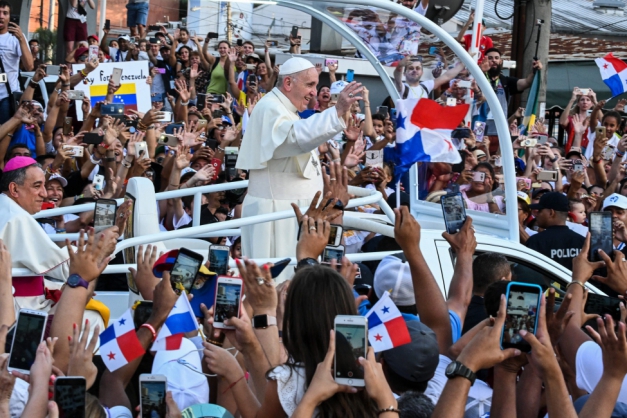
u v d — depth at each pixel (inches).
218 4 2048.5
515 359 386.0
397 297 554.3
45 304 612.7
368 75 1594.5
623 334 369.4
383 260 574.6
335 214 533.3
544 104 1600.6
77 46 1593.3
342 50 1664.6
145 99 1224.2
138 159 945.5
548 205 879.1
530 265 696.4
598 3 2172.7
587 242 505.0
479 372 547.5
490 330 355.9
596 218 528.1
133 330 392.8
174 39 1588.3
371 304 609.3
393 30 781.3
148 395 373.7
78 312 425.4
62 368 417.1
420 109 768.3
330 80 1413.6
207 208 961.5
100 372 520.1
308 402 335.3
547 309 441.1
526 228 1025.5
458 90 771.4
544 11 1588.3
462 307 521.3
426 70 781.3
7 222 583.2
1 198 608.7
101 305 561.0
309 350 362.6
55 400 331.3
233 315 417.4
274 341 416.2
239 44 1704.0
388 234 701.9
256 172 711.7
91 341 386.9
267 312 418.3
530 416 421.4
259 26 2106.3
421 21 721.6
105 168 1008.2
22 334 375.6
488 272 589.0
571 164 1218.6
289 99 705.0
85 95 1161.4
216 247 494.3
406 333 376.8
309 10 790.5
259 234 706.8
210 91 1530.5
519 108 1375.5
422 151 774.5
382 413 331.3
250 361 402.6
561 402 354.6
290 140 671.8
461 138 783.1
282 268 466.6
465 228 542.6
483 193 784.3
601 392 373.7
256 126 695.7
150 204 644.7
